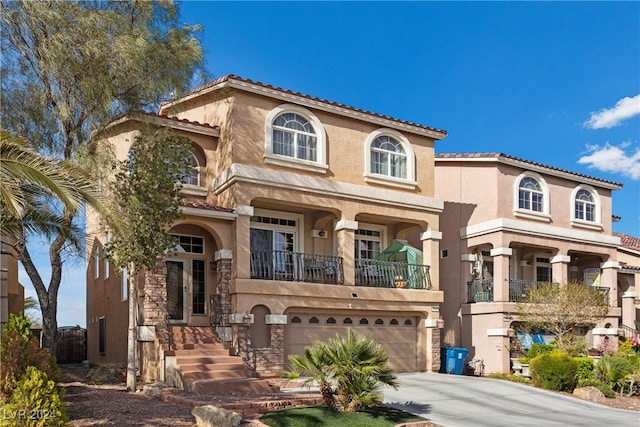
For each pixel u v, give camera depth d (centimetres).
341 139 2130
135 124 1792
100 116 1609
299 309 1947
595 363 2044
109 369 1747
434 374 2116
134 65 1578
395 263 2219
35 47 1557
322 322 2011
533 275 2827
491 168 2539
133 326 1548
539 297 2275
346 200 2084
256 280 1833
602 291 2647
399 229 2391
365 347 1291
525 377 2172
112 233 1454
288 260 2098
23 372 1071
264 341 1850
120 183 1600
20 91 1547
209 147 2000
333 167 2092
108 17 1569
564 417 1493
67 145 1609
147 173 1541
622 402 1802
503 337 2373
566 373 1892
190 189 1945
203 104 2078
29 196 1338
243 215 1850
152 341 1688
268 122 1956
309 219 2188
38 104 1554
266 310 1869
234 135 1891
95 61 1568
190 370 1562
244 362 1723
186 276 1923
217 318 1834
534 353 2252
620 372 1958
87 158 1528
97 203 1138
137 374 1711
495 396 1716
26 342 1157
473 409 1523
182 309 1902
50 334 1634
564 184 2739
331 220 2197
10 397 1000
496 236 2472
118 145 1834
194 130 1933
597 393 1803
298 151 2033
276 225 2119
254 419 1216
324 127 2095
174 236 1772
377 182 2180
